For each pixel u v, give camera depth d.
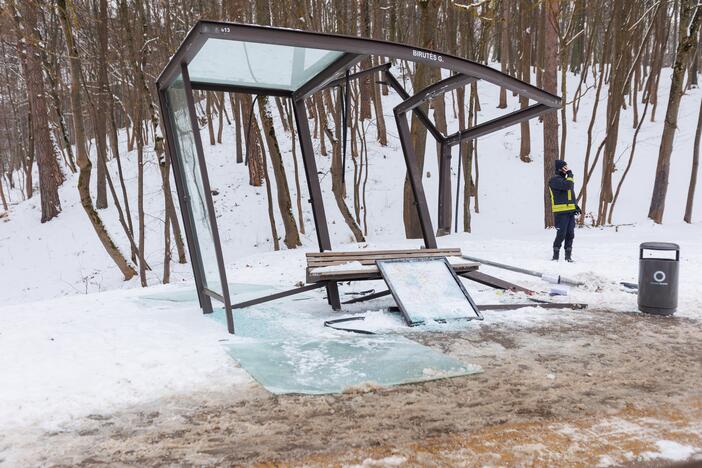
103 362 4.32
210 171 25.38
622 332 5.18
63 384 3.80
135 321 5.95
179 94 5.78
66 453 2.77
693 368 4.06
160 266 18.23
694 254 10.50
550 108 6.88
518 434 2.88
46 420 3.20
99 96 21.06
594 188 23.59
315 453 2.69
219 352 4.59
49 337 5.20
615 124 18.03
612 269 9.09
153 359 4.38
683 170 23.69
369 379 3.82
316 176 7.14
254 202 23.05
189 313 6.50
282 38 4.89
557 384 3.70
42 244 21.30
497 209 22.94
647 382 3.74
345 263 6.46
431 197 23.41
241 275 10.48
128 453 2.75
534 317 5.88
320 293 7.94
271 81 6.81
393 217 22.48
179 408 3.36
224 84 6.87
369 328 5.45
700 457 2.60
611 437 2.83
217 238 5.34
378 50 5.37
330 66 6.25
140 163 14.25
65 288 17.58
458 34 23.83
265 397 3.52
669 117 16.42
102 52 14.95
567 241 10.18
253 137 23.44
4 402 3.47
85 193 14.58
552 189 10.16
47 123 23.16
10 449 2.82
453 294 6.14
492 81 6.16
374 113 30.58
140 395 3.59
